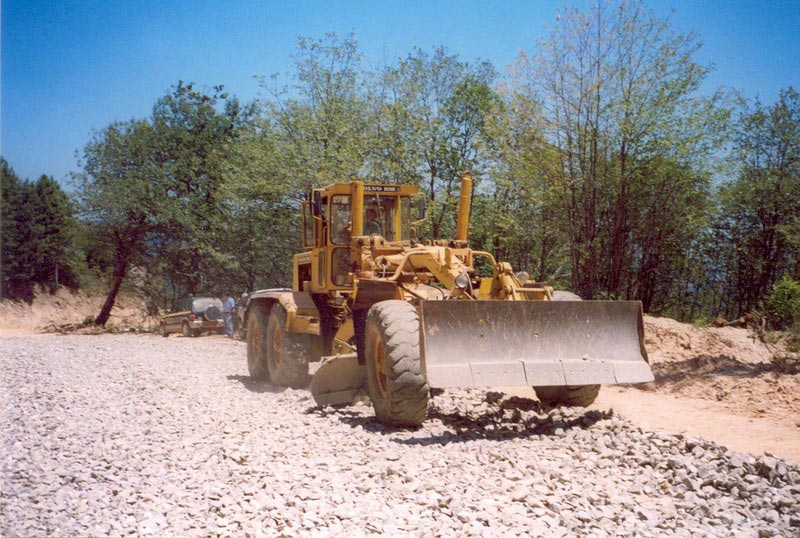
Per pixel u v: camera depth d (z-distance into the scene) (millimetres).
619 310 7375
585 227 17109
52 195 40000
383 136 21594
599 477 5441
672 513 4656
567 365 6859
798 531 4355
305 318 9648
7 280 39125
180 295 33688
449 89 22234
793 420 7621
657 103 15789
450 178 21906
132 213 31688
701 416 7961
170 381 10695
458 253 8625
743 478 5305
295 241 23547
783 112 20578
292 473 5359
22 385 10219
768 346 12156
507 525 4340
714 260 22609
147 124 32406
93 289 42312
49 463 5637
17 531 4094
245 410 8141
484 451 6129
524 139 17172
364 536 4129
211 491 4871
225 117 33312
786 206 20625
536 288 8156
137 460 5766
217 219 27891
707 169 16641
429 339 6680
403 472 5418
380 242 9023
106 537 4055
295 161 20953
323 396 8305
